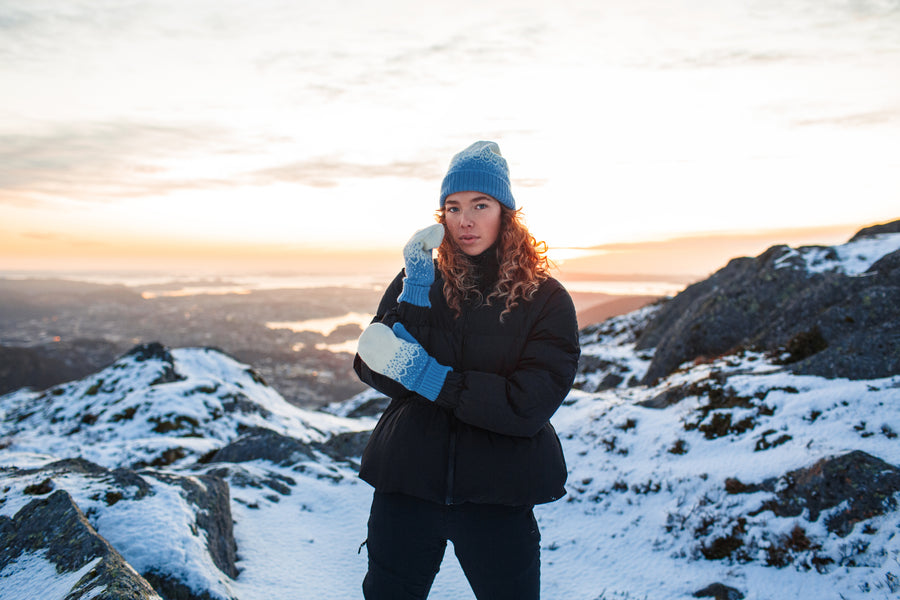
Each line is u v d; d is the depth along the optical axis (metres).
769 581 3.92
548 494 1.52
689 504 5.11
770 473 4.93
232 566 3.47
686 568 4.31
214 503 3.73
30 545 2.36
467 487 1.47
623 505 5.59
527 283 1.56
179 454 9.88
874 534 3.87
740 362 8.58
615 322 23.69
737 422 6.13
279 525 4.47
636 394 9.03
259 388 18.17
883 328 6.49
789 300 10.76
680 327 12.53
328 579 3.64
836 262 11.33
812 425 5.49
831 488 4.32
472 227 1.57
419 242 1.61
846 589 3.59
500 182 1.57
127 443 10.50
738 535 4.45
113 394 15.81
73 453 9.81
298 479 5.82
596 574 4.44
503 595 1.54
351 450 7.76
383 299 1.80
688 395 7.36
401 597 1.50
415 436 1.53
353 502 5.26
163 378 16.48
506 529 1.52
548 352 1.50
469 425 1.53
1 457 5.58
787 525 4.30
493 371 1.55
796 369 6.71
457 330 1.59
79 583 1.95
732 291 11.62
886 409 5.26
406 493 1.50
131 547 2.77
